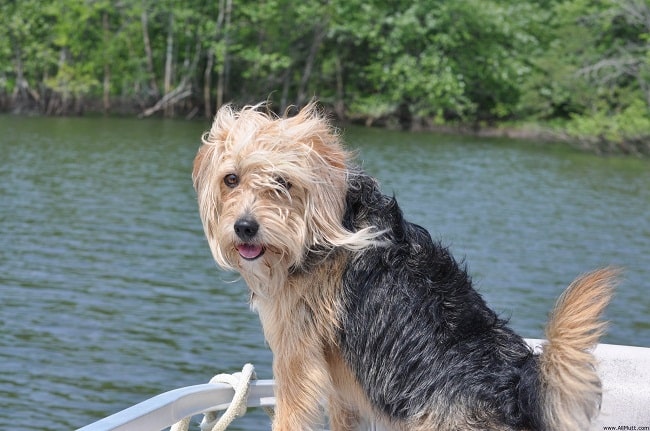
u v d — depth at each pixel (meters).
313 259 3.84
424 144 43.78
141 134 42.56
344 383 3.94
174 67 54.88
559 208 26.97
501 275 17.47
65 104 52.22
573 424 3.24
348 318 3.81
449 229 22.41
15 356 11.49
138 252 18.25
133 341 12.31
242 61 54.53
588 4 51.16
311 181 3.74
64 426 9.34
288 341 3.92
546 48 54.28
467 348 3.61
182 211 23.36
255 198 3.74
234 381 3.77
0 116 49.53
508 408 3.42
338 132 4.01
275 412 4.01
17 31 51.38
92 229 20.50
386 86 54.22
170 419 3.39
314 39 52.75
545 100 51.47
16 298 14.35
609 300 3.27
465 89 52.91
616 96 48.47
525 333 12.92
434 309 3.71
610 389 4.04
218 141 3.87
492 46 52.94
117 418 3.13
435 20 51.88
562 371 3.24
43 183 27.02
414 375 3.64
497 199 28.00
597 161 41.09
